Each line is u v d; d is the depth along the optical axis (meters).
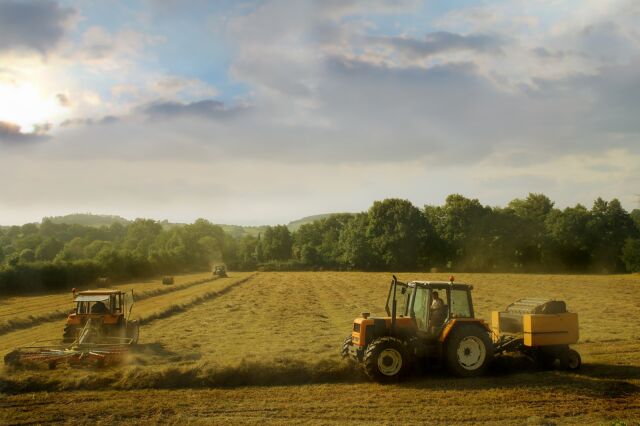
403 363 11.13
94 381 10.84
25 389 10.54
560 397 10.10
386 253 82.56
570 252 75.69
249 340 16.91
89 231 161.62
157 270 73.25
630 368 12.52
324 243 97.44
